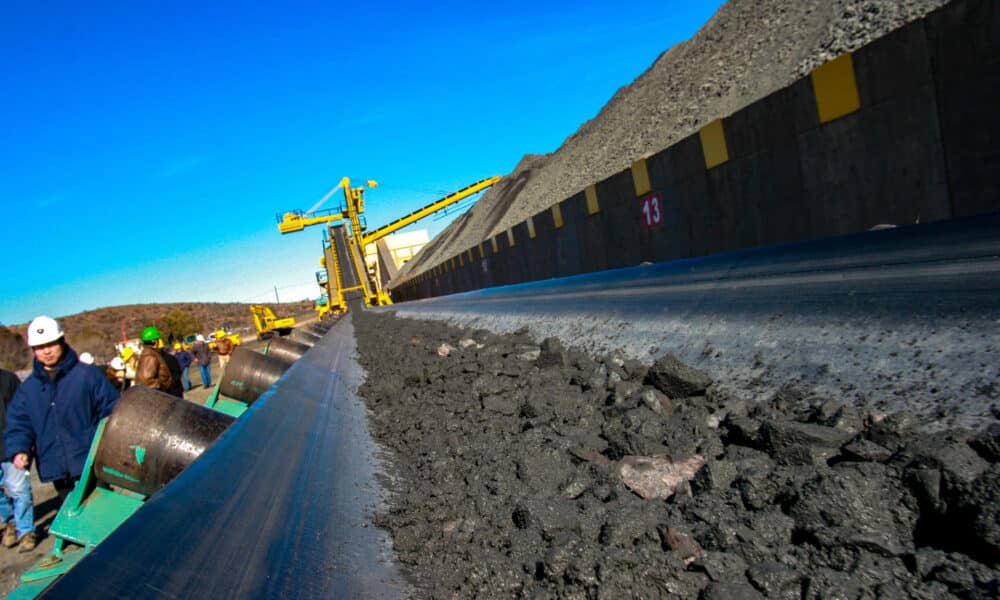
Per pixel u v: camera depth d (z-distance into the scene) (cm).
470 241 4738
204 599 146
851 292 353
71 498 396
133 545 161
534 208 3097
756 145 852
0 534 752
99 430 402
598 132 2973
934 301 293
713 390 340
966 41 525
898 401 244
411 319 1916
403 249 11575
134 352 1156
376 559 202
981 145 529
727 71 1700
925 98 578
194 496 212
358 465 335
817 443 222
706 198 1006
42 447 589
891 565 152
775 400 297
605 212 1444
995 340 243
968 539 151
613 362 446
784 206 816
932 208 593
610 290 789
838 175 711
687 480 225
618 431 290
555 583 166
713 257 635
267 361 829
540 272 2061
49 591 128
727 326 423
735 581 157
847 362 295
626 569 162
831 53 1174
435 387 521
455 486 266
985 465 168
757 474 202
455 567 190
